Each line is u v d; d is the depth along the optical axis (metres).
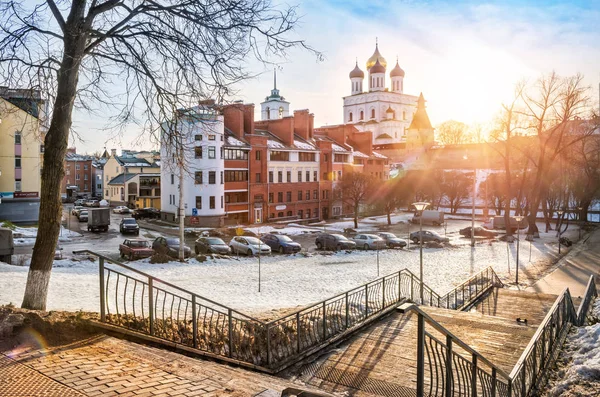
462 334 11.66
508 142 47.78
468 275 25.77
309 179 63.78
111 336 7.72
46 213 9.81
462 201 92.31
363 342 10.98
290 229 50.56
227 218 53.59
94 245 36.97
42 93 10.70
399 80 140.50
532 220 46.66
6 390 5.42
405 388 8.34
